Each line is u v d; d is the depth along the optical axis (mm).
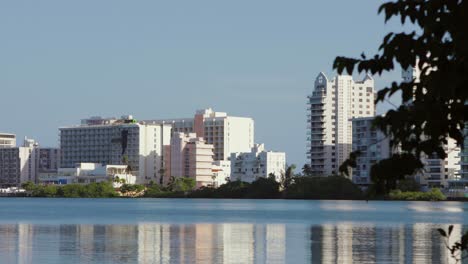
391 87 10867
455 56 9812
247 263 74938
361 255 81938
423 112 10492
